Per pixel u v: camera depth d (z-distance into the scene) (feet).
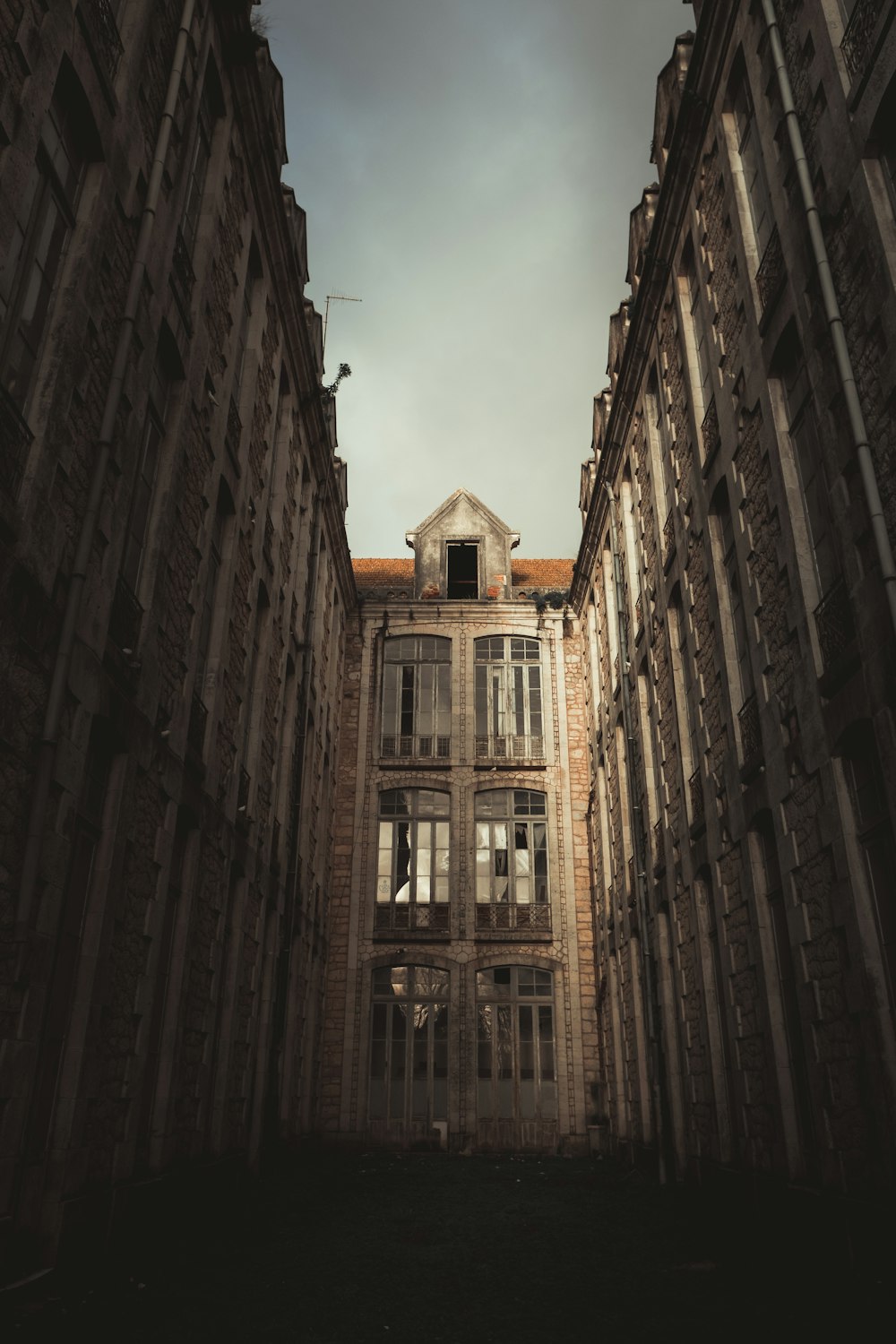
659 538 55.21
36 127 22.68
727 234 42.22
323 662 75.36
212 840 40.40
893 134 27.71
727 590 42.63
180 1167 34.73
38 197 24.20
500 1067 78.38
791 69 33.91
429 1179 55.72
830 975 30.04
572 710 88.99
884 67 27.25
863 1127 27.53
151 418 33.47
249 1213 38.27
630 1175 55.93
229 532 43.50
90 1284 23.72
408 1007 80.18
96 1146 27.35
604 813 75.66
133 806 30.25
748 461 38.86
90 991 26.43
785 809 34.06
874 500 26.00
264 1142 54.44
